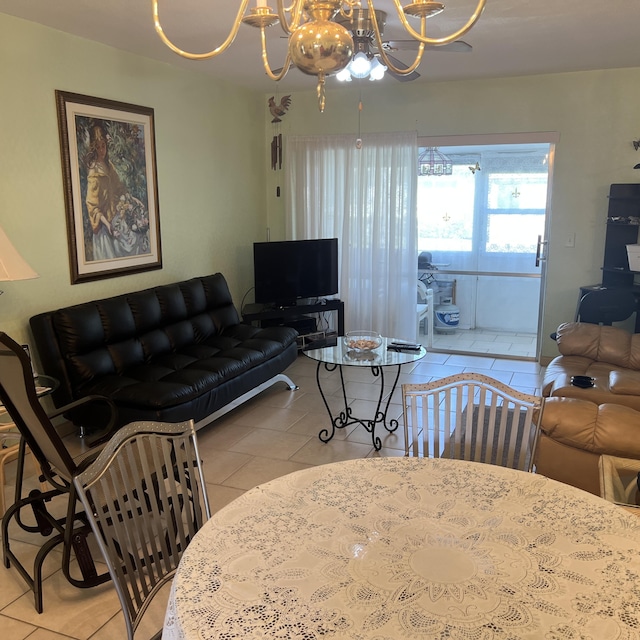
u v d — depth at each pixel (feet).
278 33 11.84
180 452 6.07
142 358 12.84
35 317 11.23
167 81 14.84
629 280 16.17
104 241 13.20
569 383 11.06
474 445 7.44
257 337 15.01
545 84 16.33
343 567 4.36
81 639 6.83
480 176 18.26
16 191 11.11
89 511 5.18
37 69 11.29
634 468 6.88
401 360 11.82
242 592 4.09
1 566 8.26
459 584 4.15
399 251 18.42
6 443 10.57
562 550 4.55
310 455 11.59
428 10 4.85
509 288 18.67
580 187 16.58
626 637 3.63
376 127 18.39
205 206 16.83
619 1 10.00
